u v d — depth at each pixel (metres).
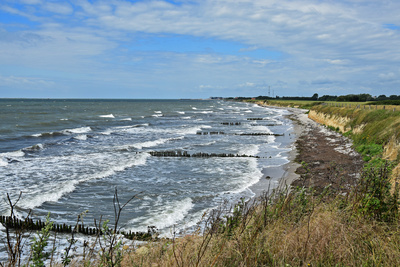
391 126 21.83
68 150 27.31
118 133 40.78
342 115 38.84
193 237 4.79
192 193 14.88
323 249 4.03
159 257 4.35
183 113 90.38
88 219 11.51
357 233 4.45
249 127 50.84
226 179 17.56
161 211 12.34
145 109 110.06
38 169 19.58
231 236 4.52
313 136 35.91
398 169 7.15
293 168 20.03
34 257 3.42
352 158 21.17
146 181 17.14
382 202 5.21
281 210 5.59
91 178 17.27
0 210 11.91
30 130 42.12
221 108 134.50
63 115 70.50
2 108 94.88
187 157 24.50
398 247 4.03
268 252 3.97
